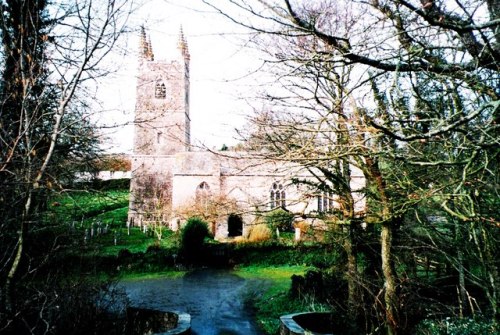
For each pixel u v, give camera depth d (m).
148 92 44.09
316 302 13.64
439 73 4.59
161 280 22.86
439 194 5.56
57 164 7.68
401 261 9.66
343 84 7.34
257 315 14.94
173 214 34.28
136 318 10.87
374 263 11.74
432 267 11.30
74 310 8.43
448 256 8.17
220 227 35.56
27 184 6.31
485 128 4.23
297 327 9.73
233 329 13.34
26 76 7.04
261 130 7.59
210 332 13.04
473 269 9.70
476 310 9.19
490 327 7.64
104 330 9.52
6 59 7.12
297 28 3.81
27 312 7.07
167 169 44.28
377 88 6.82
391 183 7.96
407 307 8.41
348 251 10.12
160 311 11.66
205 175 40.22
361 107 6.86
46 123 7.87
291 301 14.84
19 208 6.82
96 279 11.33
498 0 4.44
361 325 9.47
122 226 37.47
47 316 7.36
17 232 6.81
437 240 8.99
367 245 10.98
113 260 24.03
